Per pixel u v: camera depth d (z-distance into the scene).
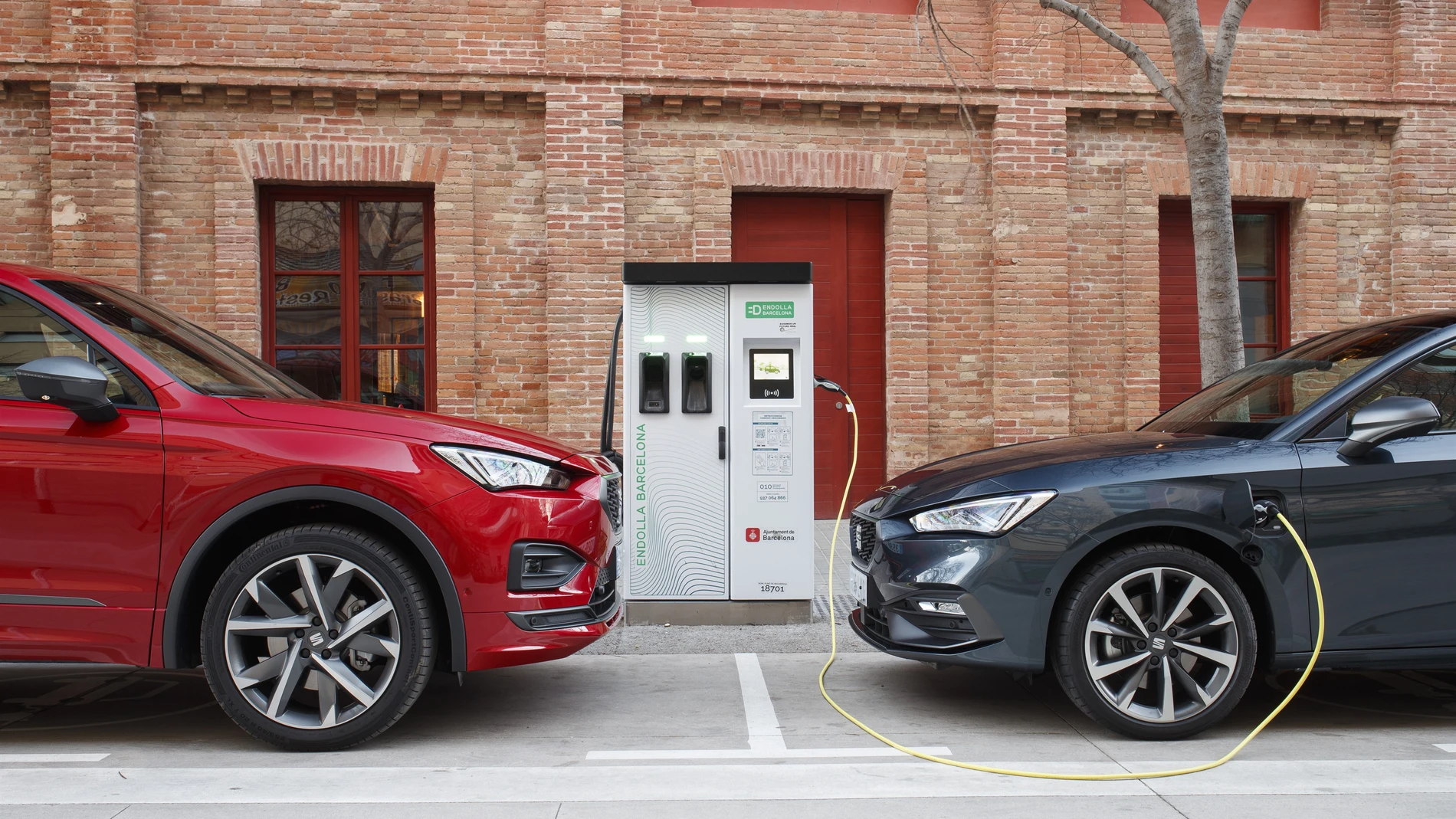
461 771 3.60
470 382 9.46
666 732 4.10
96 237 8.98
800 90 9.67
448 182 9.41
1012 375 9.85
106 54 8.99
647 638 5.59
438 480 3.80
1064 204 9.91
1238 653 3.85
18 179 9.09
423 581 3.82
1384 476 3.91
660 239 9.68
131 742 3.97
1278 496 3.90
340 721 3.75
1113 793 3.38
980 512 3.99
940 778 3.53
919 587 4.02
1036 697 4.65
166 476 3.71
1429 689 4.78
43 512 3.67
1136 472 3.93
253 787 3.42
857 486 10.09
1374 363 4.19
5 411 3.75
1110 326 10.11
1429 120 10.29
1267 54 10.22
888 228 9.95
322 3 9.27
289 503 3.89
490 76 9.38
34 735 4.05
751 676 5.04
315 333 9.64
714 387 5.80
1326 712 4.40
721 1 9.83
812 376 5.81
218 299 9.16
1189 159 6.64
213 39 9.16
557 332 9.40
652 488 5.79
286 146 9.23
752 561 5.82
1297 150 10.32
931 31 9.59
